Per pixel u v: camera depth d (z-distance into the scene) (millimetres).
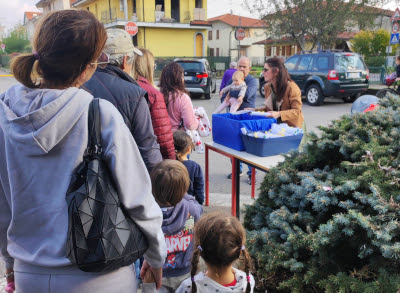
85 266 1021
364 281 1801
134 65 2645
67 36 1074
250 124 3207
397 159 1983
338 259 1963
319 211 2033
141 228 1144
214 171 5508
